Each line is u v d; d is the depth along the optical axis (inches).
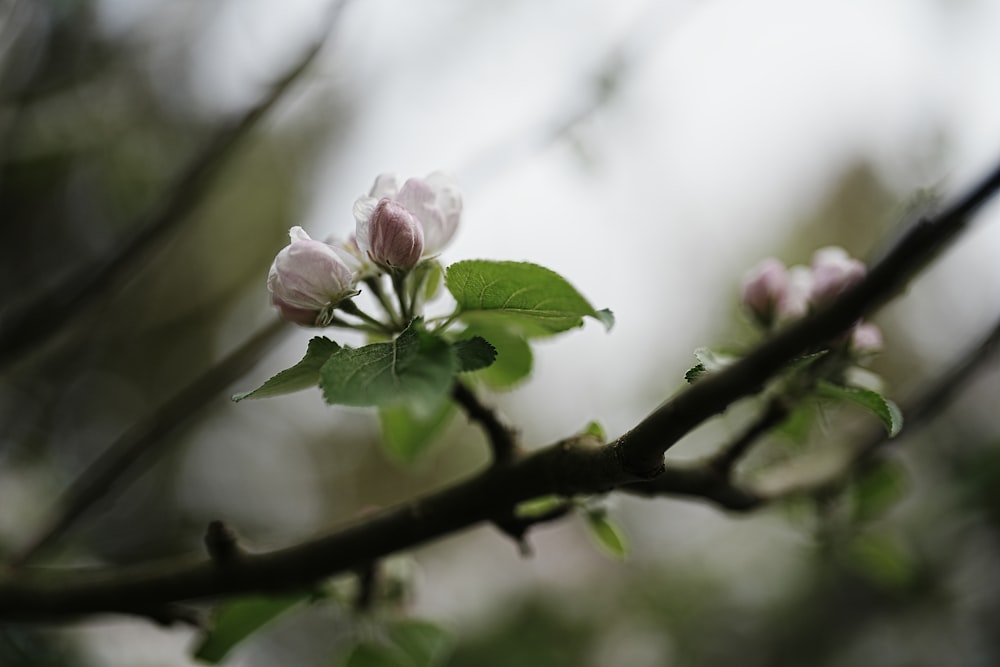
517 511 26.4
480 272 24.8
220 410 59.5
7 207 44.4
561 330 25.9
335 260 25.2
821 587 50.8
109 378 55.2
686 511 62.2
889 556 30.6
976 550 44.2
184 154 41.1
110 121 40.7
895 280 23.1
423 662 28.5
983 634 44.1
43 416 45.8
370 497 72.5
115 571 27.1
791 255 60.0
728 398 23.2
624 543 26.9
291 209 56.7
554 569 59.4
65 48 36.1
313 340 24.3
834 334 23.1
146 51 39.0
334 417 70.3
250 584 26.0
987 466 43.9
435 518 25.3
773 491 27.7
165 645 38.1
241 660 50.4
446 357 23.9
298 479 69.9
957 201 23.0
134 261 30.0
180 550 56.4
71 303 29.8
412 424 28.6
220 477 63.2
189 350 59.1
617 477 24.0
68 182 44.9
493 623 54.6
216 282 57.6
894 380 51.1
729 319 56.9
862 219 56.2
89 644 34.9
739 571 56.1
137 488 57.1
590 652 54.8
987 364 28.5
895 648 46.2
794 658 50.2
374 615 28.5
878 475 29.9
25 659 32.1
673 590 57.4
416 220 25.2
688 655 54.1
